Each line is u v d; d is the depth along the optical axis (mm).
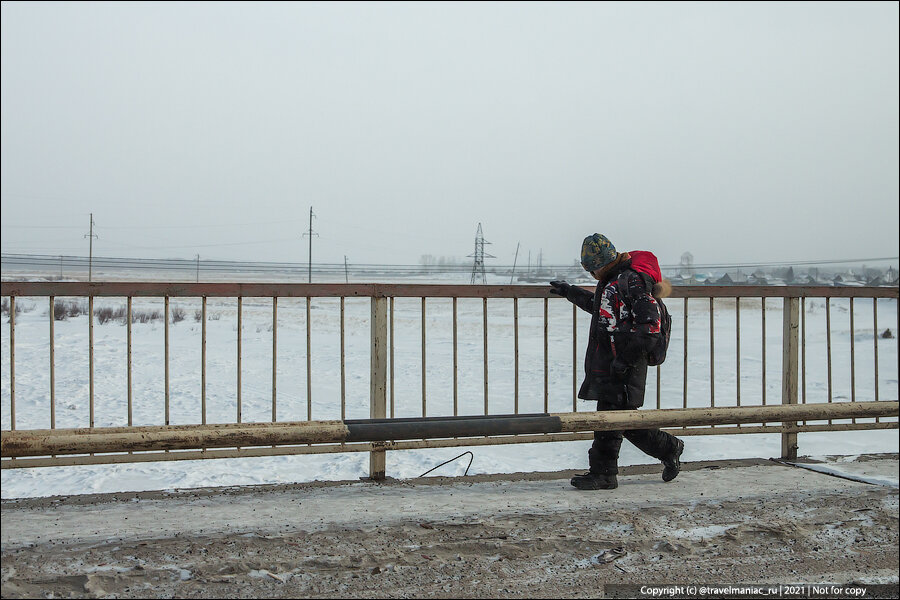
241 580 3270
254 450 4613
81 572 3262
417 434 3619
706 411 4004
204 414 4594
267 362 16844
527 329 28312
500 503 4406
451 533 3861
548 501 4473
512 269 140875
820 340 22578
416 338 23906
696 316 37562
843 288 5641
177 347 19969
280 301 52562
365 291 4816
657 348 4559
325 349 19891
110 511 4160
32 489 6141
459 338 24141
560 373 14844
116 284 4402
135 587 3178
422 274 188750
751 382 13445
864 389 12469
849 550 3826
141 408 10742
